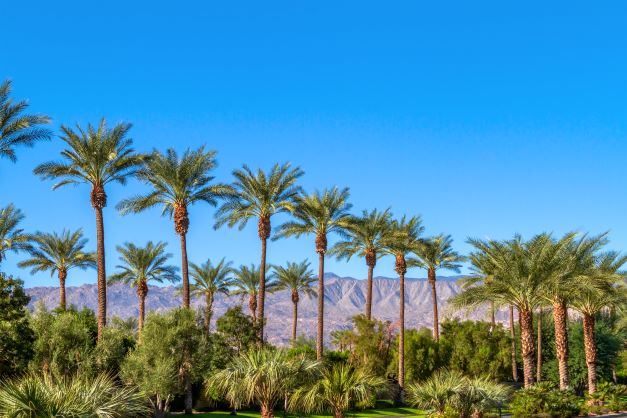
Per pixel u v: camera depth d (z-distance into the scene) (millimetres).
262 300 51688
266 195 51688
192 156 48781
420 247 64562
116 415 15938
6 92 38406
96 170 44531
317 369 25953
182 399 44281
